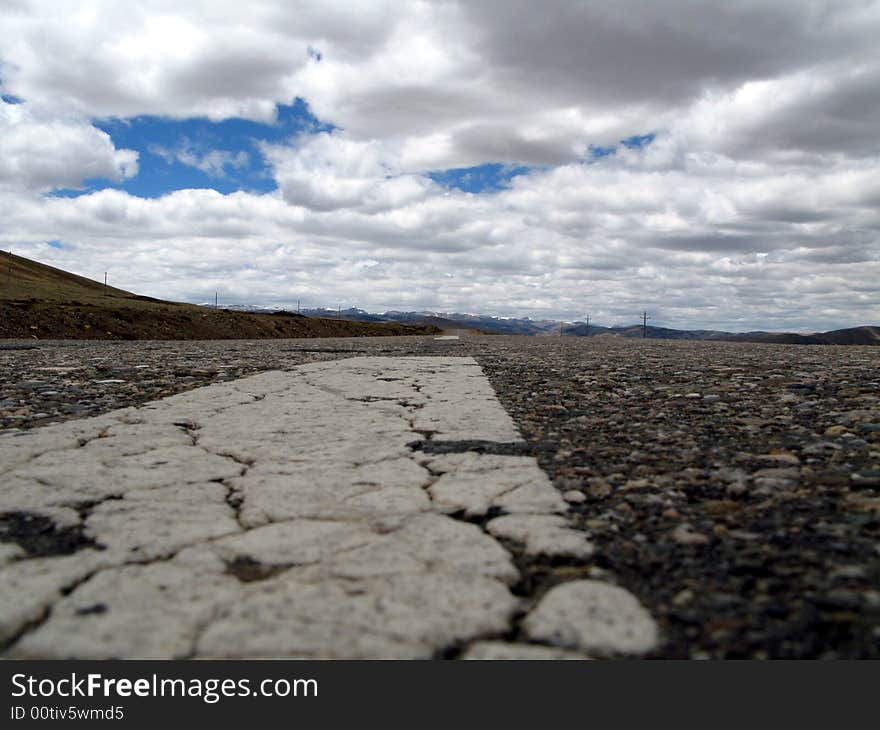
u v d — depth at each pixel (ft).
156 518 8.64
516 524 8.33
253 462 12.02
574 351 55.83
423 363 38.27
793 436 13.92
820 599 6.05
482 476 10.85
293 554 7.34
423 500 9.52
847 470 10.80
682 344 75.87
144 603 6.11
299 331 218.18
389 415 17.60
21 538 7.93
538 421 16.60
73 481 10.50
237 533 8.09
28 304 134.10
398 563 7.07
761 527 8.08
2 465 11.60
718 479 10.46
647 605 6.05
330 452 12.89
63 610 5.97
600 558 7.20
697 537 7.73
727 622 5.70
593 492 9.82
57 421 17.01
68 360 39.70
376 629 5.61
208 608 6.00
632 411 17.99
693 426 15.42
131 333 142.92
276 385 25.17
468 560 7.14
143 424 15.96
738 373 28.32
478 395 21.97
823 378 24.91
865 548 7.27
